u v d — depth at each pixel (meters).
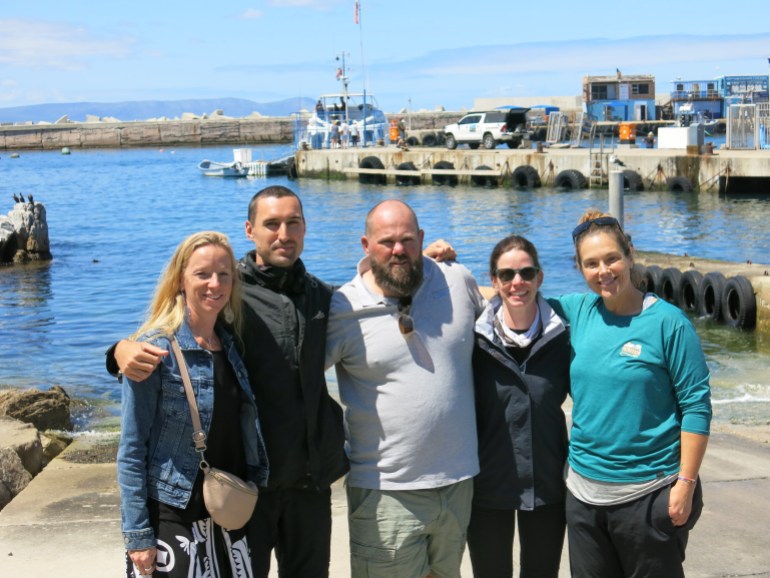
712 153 33.25
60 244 26.94
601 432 3.35
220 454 3.16
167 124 112.50
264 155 84.94
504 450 3.60
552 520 3.66
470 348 3.55
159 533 3.07
